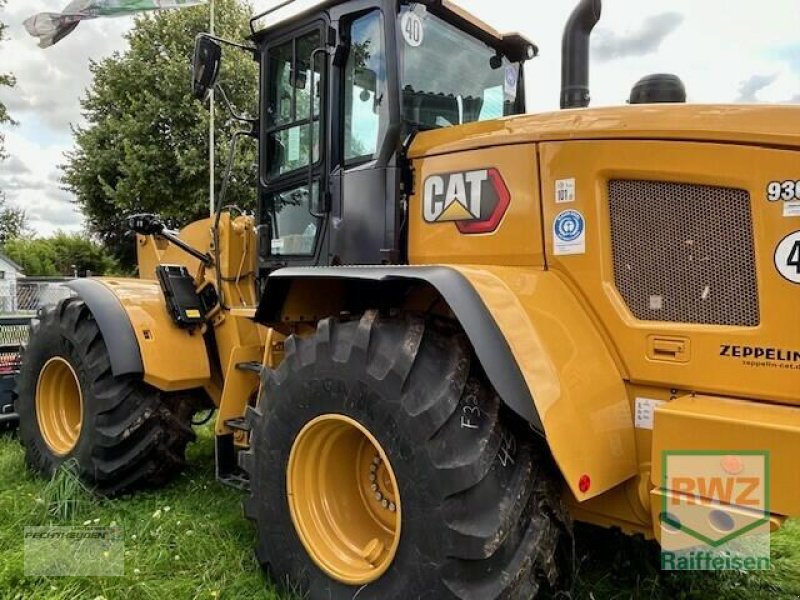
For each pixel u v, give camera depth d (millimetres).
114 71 18688
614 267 2266
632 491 2191
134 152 17547
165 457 3725
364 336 2334
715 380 2055
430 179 2732
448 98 3168
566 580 2648
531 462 2133
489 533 1988
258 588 2635
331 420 2434
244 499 3021
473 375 2191
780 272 1957
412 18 2982
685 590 2713
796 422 1817
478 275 2193
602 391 2150
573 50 2793
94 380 3646
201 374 3738
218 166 16562
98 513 3441
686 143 2125
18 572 2688
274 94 3469
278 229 3484
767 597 2717
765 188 1987
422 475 2117
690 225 2127
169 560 2875
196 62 3338
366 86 2986
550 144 2379
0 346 5461
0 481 3965
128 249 21031
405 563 2166
